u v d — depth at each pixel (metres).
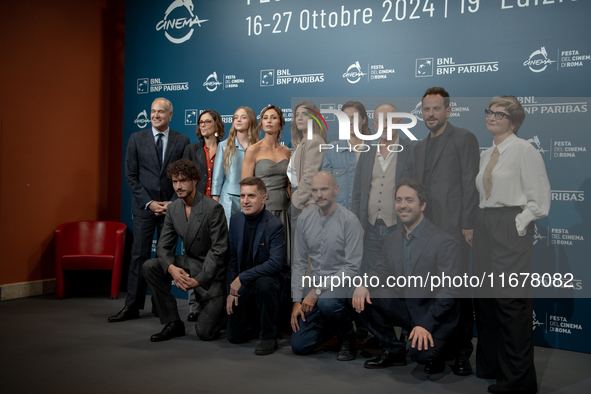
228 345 2.95
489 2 3.25
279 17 3.98
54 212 4.49
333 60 3.78
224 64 4.23
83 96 4.72
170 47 4.48
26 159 4.25
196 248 3.09
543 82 3.11
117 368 2.48
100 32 4.86
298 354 2.79
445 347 2.50
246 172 3.35
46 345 2.86
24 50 4.22
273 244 2.87
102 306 3.98
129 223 4.76
